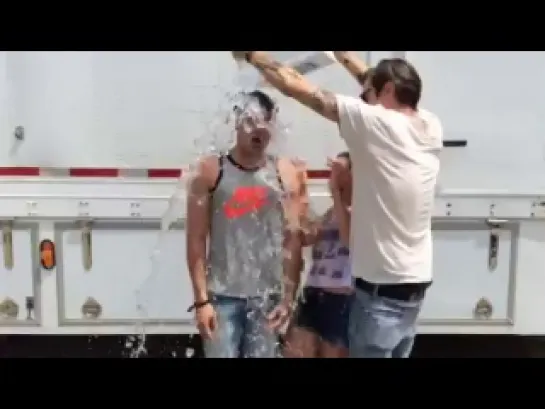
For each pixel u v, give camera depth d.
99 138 3.27
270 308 2.98
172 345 3.50
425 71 3.26
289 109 3.23
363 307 2.72
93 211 3.30
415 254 2.66
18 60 3.20
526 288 3.42
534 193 3.34
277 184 2.89
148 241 3.34
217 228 2.88
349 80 3.24
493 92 3.29
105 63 3.22
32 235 3.32
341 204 2.90
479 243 3.38
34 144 3.27
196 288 2.86
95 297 3.38
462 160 3.34
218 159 2.86
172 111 3.25
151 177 3.30
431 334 3.55
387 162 2.59
